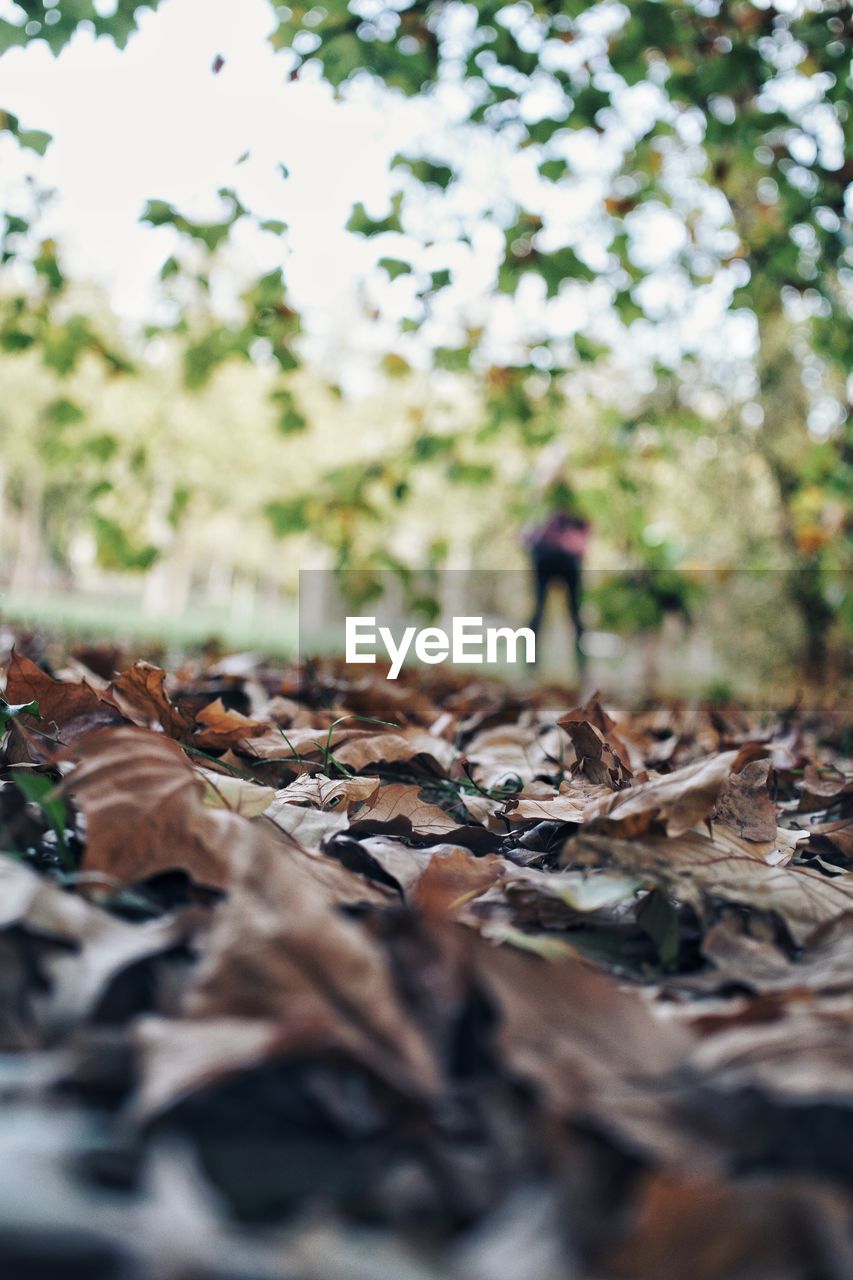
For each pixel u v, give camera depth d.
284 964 0.81
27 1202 0.56
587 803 1.77
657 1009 0.98
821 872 1.67
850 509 6.36
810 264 5.17
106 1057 0.74
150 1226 0.56
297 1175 0.67
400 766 2.24
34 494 33.56
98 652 3.68
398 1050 0.76
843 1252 0.59
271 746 2.15
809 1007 0.89
